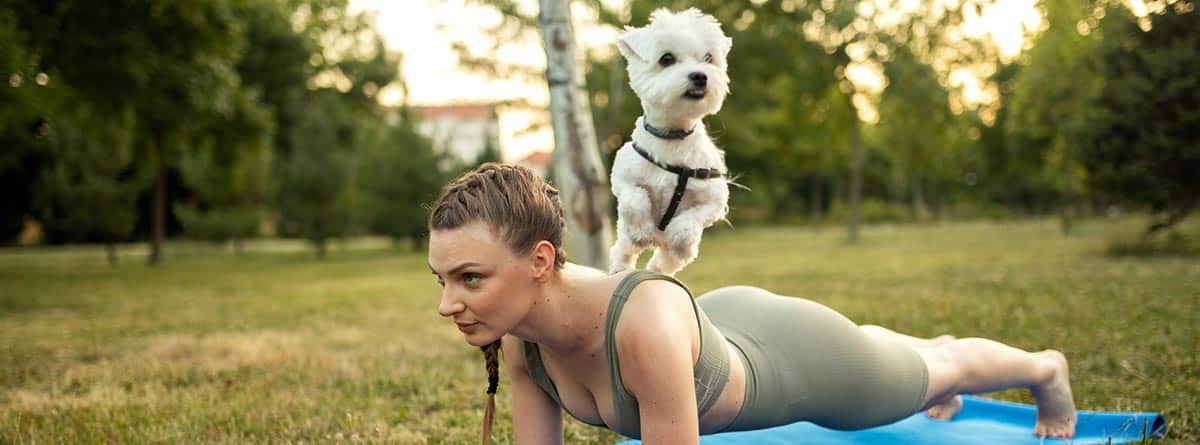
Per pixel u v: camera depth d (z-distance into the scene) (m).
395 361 6.53
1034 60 18.39
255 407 4.93
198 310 11.32
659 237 2.54
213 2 16.86
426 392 5.29
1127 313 7.38
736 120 30.81
